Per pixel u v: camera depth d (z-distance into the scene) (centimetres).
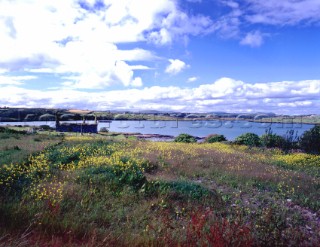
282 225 798
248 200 1032
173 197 970
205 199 966
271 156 2311
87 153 1725
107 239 612
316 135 2623
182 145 2500
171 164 1525
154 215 815
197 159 1725
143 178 1077
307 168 1828
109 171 1161
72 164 1348
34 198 861
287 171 1570
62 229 643
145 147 2130
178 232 692
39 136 3067
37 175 1135
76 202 851
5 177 1054
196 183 1125
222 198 1007
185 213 848
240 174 1390
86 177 1099
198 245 612
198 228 645
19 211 699
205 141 3506
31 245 529
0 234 553
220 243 589
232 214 884
